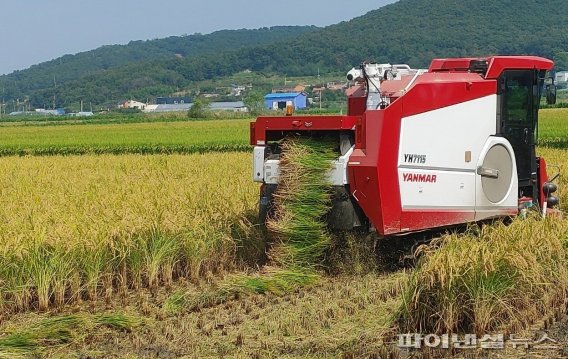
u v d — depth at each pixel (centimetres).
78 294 1022
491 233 954
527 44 17100
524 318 888
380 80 1173
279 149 1176
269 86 18450
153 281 1094
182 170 1980
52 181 1748
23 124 9888
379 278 1113
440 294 848
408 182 1103
